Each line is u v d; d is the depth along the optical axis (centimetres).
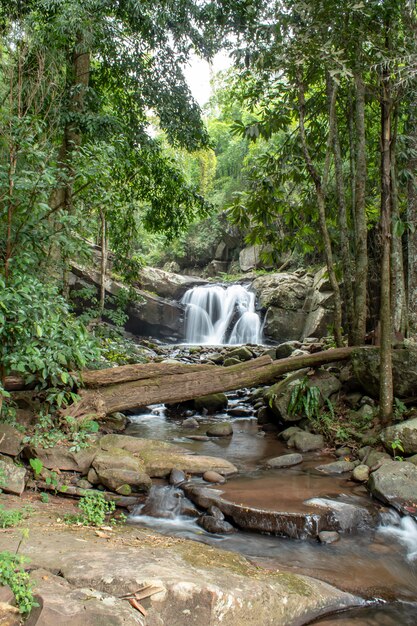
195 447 623
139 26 894
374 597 316
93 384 584
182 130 988
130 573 273
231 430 696
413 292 688
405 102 707
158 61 951
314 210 921
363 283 737
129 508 445
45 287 471
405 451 518
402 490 445
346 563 357
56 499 441
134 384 602
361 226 738
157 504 448
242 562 334
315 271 1741
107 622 227
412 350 613
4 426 498
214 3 816
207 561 324
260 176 880
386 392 581
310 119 898
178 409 838
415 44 587
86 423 543
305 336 1511
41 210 484
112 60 950
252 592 283
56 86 625
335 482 500
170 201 1089
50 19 789
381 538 399
